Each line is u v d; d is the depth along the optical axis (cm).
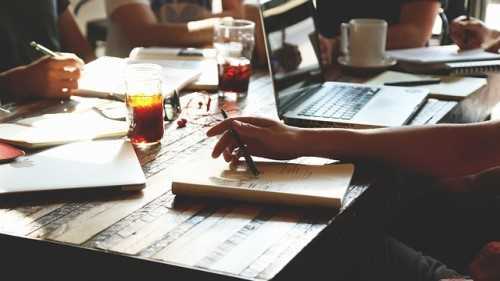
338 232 122
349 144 145
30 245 112
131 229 115
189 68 209
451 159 148
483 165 148
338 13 295
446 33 307
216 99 190
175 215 121
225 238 112
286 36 192
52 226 116
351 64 227
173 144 156
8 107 179
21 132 155
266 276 101
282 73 183
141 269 106
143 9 285
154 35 277
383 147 145
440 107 191
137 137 154
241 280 100
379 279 154
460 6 333
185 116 176
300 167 138
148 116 153
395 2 291
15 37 236
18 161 139
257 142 141
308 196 123
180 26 275
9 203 124
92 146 148
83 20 409
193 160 142
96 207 123
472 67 224
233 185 127
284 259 105
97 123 163
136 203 125
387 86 208
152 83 153
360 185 134
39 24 242
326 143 143
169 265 104
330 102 190
